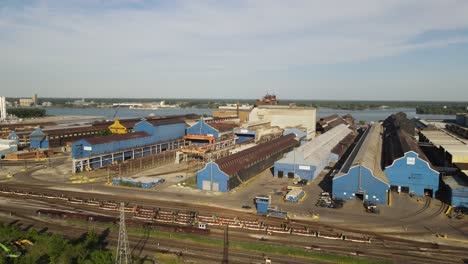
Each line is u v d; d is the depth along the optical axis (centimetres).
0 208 5431
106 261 3394
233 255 3956
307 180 7344
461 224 4978
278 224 4866
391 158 7725
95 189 6581
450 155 7462
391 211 5516
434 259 3919
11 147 10144
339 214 5328
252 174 7662
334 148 10125
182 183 6994
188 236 4391
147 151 10075
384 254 4016
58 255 3609
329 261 3853
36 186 6769
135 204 5669
